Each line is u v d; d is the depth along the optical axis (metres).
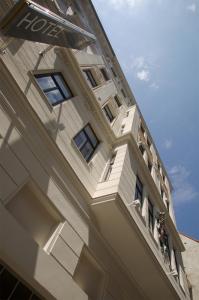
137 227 9.66
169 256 14.18
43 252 6.49
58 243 7.26
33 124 8.09
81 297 7.27
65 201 8.28
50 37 7.55
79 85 12.96
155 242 11.59
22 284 5.99
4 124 6.87
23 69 8.55
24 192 7.07
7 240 5.59
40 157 7.85
